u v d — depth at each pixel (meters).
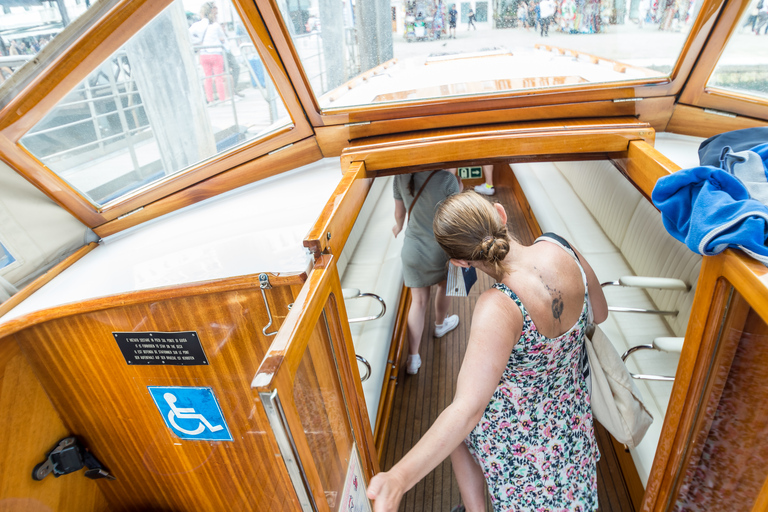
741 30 1.45
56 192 1.80
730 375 1.09
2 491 1.59
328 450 1.09
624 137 1.62
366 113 1.85
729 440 1.12
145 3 1.40
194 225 1.79
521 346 1.15
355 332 2.49
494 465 1.38
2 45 1.37
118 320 1.50
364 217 3.62
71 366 1.61
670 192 1.08
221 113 1.79
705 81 1.65
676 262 2.21
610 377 1.43
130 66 1.54
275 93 1.77
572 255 1.26
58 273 1.79
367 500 1.38
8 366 1.54
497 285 1.17
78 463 1.78
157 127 1.76
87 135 1.69
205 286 1.36
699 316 1.12
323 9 1.51
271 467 1.77
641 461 1.63
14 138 1.57
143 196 1.96
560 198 3.71
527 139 1.66
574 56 1.69
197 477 1.88
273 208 1.73
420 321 2.55
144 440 1.79
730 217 0.92
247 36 1.54
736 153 1.09
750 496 1.05
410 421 2.46
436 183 2.20
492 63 1.76
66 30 1.40
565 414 1.33
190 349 1.52
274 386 0.75
